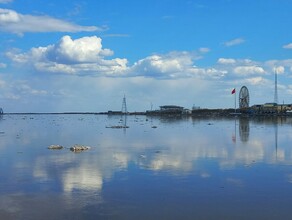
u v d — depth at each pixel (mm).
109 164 28438
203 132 68188
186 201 17594
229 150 37812
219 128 82375
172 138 54188
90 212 15914
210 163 28875
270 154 34469
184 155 33812
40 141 50250
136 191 19531
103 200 17750
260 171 25297
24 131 75312
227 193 19125
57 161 30125
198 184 21172
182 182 21703
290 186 20719
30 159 31344
